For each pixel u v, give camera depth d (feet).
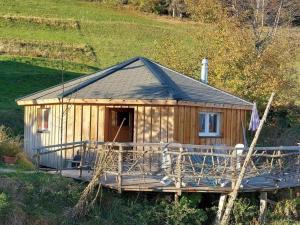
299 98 119.75
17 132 99.71
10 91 123.65
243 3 128.26
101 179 58.90
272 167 63.46
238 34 114.32
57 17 206.39
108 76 77.97
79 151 72.08
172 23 223.71
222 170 58.70
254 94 109.70
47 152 67.46
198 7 120.06
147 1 242.58
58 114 75.41
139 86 73.10
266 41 124.26
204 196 61.67
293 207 64.44
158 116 70.38
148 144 57.16
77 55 167.63
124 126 74.23
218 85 110.93
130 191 58.23
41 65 144.56
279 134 117.29
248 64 111.34
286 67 115.03
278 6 136.56
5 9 204.95
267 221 61.93
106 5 242.58
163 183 58.34
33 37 178.50
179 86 75.20
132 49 183.52
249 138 110.01
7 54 152.97
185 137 71.31
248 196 63.31
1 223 50.19
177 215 56.24
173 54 117.70
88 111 72.38
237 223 59.47
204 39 117.60
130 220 55.52
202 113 74.02
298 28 150.71
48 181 56.95
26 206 52.85
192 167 58.29
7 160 68.54
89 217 54.60
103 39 189.57
